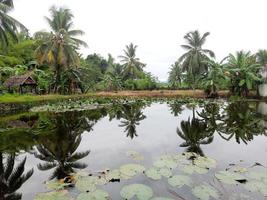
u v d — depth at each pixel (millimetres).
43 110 14977
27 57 30156
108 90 33031
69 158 5617
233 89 26625
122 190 3693
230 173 4387
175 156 5457
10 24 15445
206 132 8453
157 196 3619
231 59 26688
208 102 21234
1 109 12805
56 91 24797
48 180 4363
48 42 21719
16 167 5113
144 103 20688
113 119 11672
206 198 3496
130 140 7332
